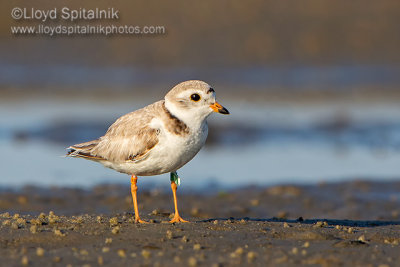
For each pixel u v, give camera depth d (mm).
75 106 22109
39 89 24562
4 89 24547
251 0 29797
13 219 8562
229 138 18609
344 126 19656
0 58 27422
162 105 8258
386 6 30484
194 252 6891
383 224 9469
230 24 28953
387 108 21969
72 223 8211
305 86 24906
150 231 7789
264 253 6891
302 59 27875
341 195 12797
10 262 6496
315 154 16922
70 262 6516
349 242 7305
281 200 12523
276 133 19125
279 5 30016
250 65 27250
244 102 22750
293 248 7039
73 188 13219
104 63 27266
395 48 28500
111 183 13953
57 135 18781
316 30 28984
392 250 7102
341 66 27328
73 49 27844
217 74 26375
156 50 27703
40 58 27266
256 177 14555
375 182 13734
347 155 16812
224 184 13930
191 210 11781
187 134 8047
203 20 28812
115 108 21656
